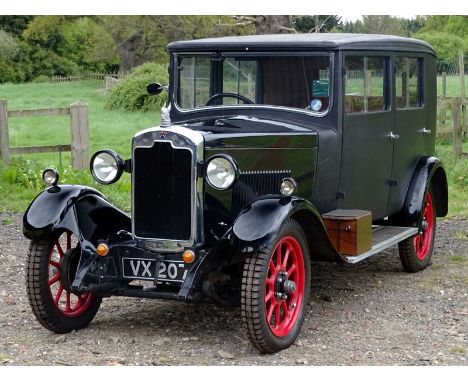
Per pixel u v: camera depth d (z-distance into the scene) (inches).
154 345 216.8
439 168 312.0
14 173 484.1
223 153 214.5
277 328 212.8
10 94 1396.4
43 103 1179.3
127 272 221.0
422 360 205.6
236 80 256.8
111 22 1406.3
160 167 213.8
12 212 424.2
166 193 213.9
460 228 384.8
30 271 219.9
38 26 1636.3
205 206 215.9
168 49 263.7
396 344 219.9
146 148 214.7
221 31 1272.1
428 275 301.6
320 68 247.1
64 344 217.8
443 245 351.3
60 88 1544.0
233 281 227.3
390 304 261.6
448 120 727.1
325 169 247.0
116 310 254.1
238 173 204.2
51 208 222.1
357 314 249.8
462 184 495.2
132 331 230.5
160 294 212.7
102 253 218.1
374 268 311.9
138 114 986.7
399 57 287.7
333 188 252.2
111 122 897.5
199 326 235.3
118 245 220.7
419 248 310.0
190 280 208.8
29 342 220.1
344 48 247.0
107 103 1063.0
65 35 1934.1
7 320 241.9
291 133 235.0
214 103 260.5
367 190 271.3
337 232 243.6
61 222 220.1
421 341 223.0
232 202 223.1
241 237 201.5
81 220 224.5
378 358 207.2
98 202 231.8
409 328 235.6
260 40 253.6
